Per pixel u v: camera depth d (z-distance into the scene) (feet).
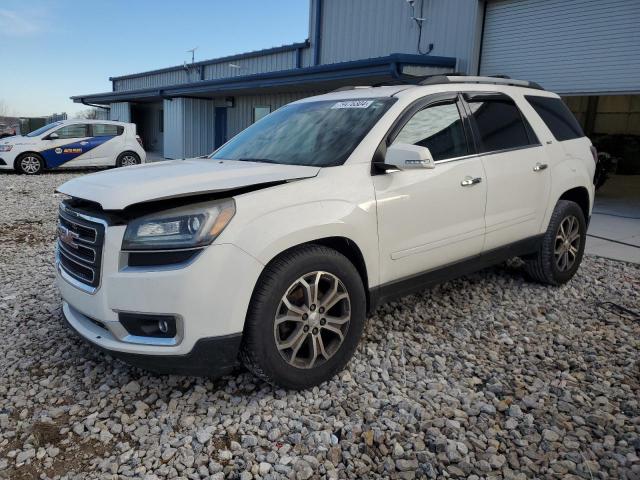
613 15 29.50
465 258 13.39
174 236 8.94
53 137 53.52
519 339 12.84
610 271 18.72
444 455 8.48
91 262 9.66
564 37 31.99
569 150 16.34
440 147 12.70
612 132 63.57
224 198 9.34
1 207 32.45
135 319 9.20
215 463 8.31
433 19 40.09
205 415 9.73
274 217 9.53
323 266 10.14
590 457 8.43
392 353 11.98
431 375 11.05
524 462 8.33
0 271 18.78
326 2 51.80
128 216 9.27
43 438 9.05
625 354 11.98
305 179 10.37
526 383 10.75
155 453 8.68
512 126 14.84
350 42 49.16
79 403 10.09
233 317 9.09
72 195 10.07
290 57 59.26
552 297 15.74
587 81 31.22
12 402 10.19
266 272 9.57
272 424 9.34
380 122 11.75
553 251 15.89
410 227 11.76
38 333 13.23
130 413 9.86
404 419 9.37
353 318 10.77
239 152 13.33
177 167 11.44
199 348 9.01
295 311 9.88
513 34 34.96
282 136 13.14
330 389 10.46
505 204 14.07
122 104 94.89
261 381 10.77
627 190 43.68
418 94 12.68
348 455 8.49
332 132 12.19
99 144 55.57
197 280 8.82
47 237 24.62
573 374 11.08
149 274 8.93
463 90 13.84
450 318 14.06
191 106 71.46
